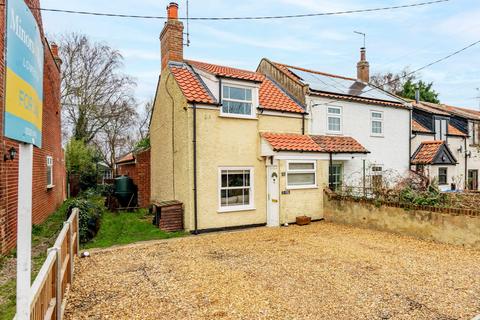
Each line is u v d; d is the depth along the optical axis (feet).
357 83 63.36
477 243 26.50
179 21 42.65
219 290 17.98
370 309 15.60
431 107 73.00
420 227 30.83
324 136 46.03
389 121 55.42
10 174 24.12
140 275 20.62
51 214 45.32
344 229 36.22
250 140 39.01
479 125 74.49
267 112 40.52
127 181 51.78
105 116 104.32
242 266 22.45
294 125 43.39
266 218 39.68
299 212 40.45
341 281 19.39
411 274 20.68
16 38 7.30
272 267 22.16
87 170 85.05
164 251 26.84
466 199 28.99
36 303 9.30
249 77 39.50
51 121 46.50
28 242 8.46
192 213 34.65
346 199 38.88
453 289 18.20
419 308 15.75
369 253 25.79
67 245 17.57
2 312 14.84
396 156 55.93
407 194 32.91
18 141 7.84
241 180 38.45
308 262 23.34
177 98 38.63
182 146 36.81
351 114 50.37
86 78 103.50
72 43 101.96
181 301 16.52
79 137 99.76
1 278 18.99
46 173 41.60
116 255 25.61
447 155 60.08
